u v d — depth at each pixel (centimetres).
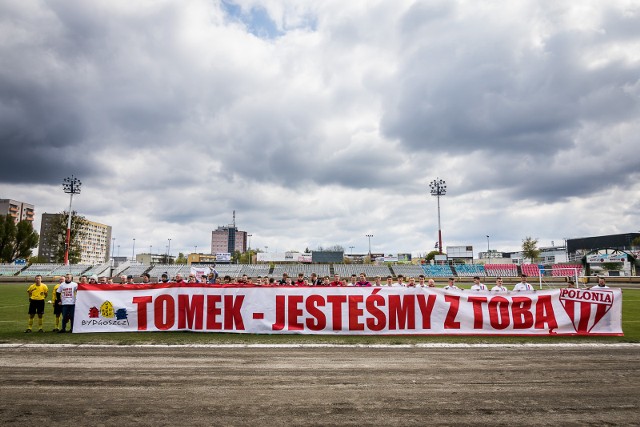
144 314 1244
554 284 4566
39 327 1279
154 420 514
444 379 703
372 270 6738
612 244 11231
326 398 601
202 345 1007
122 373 737
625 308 2003
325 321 1200
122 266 6588
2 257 7400
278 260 8575
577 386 663
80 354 902
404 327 1195
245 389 643
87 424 501
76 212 6675
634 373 746
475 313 1198
